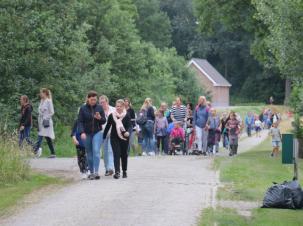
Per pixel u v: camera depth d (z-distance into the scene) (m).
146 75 73.38
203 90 102.69
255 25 50.00
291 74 34.69
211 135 37.41
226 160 31.59
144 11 126.69
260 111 117.12
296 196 18.23
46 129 31.55
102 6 68.44
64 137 42.31
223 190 20.84
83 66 51.53
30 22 40.62
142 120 36.41
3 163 22.33
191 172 25.48
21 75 41.00
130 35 69.56
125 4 90.44
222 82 149.62
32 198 19.12
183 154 37.56
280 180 25.05
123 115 23.22
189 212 16.86
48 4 45.41
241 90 156.38
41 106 31.59
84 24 49.59
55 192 20.17
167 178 23.41
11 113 37.78
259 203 18.98
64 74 44.94
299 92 39.16
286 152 18.86
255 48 50.09
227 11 51.12
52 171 25.58
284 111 120.38
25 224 15.41
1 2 41.03
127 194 19.56
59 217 16.19
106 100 24.73
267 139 67.69
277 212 17.66
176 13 169.25
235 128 38.75
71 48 45.22
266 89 152.00
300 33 34.06
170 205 17.81
